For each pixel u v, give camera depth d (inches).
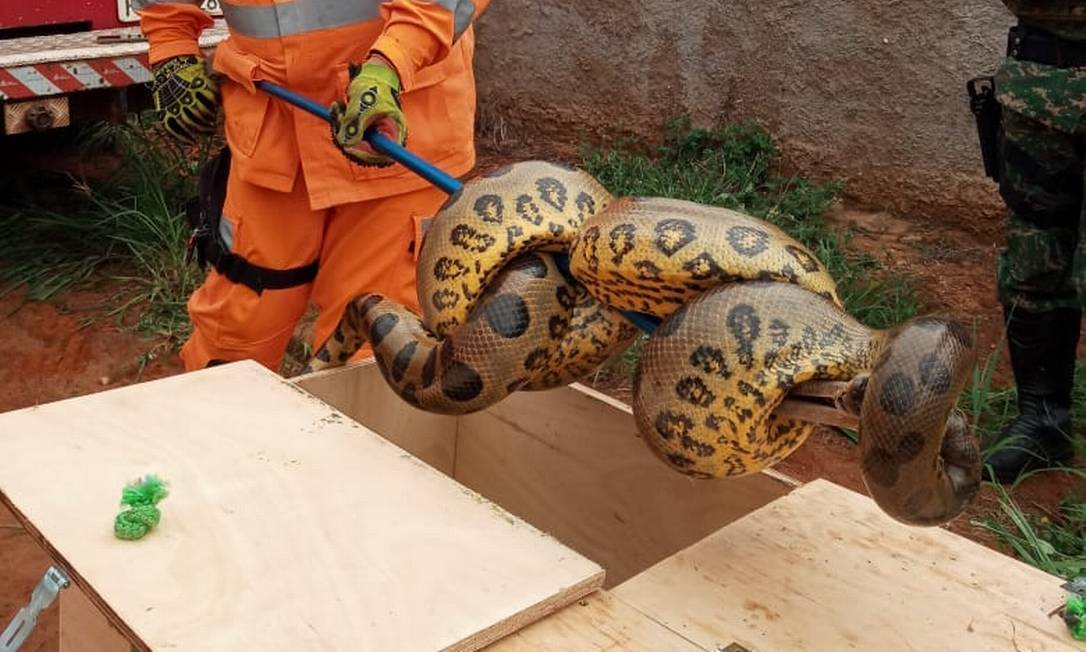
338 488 54.7
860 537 55.6
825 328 49.9
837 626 49.3
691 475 54.1
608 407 75.3
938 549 55.1
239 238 92.2
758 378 49.7
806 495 59.2
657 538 73.9
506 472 82.4
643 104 198.4
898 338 46.3
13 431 58.5
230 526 51.4
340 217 92.5
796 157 182.5
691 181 174.1
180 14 93.1
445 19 79.3
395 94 77.7
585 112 206.4
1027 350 111.4
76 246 154.5
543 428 79.4
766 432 52.0
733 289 51.2
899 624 49.7
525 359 60.3
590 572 49.6
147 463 56.1
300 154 87.7
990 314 145.6
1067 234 105.3
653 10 192.9
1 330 137.5
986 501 110.1
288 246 92.5
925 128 168.4
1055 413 113.0
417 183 90.2
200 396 63.3
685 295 53.7
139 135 172.4
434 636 45.1
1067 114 98.5
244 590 47.4
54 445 57.4
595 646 46.8
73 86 136.1
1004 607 51.2
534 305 60.3
